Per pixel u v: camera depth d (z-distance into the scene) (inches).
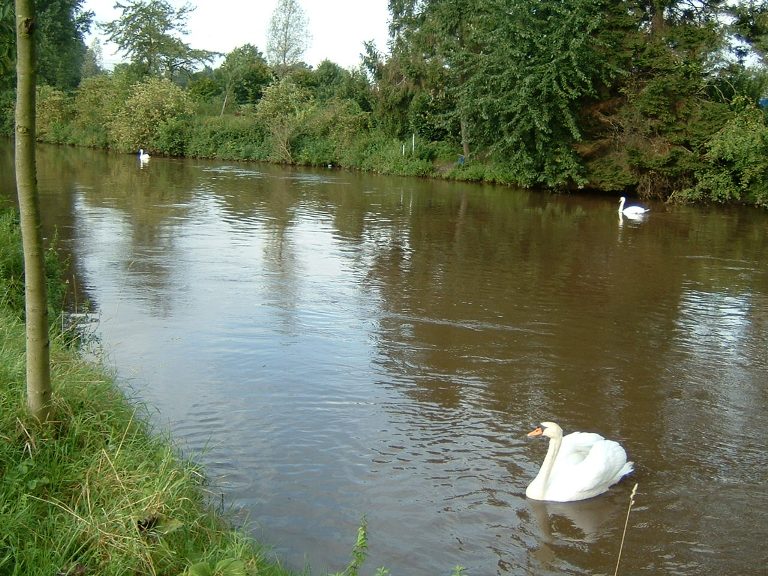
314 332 417.7
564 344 419.8
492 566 213.9
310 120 1866.4
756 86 1262.3
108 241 649.0
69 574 156.3
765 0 1254.9
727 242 794.8
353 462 269.7
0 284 346.3
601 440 268.7
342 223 828.6
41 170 1341.0
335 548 217.2
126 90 2149.4
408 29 1656.0
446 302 498.3
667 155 1186.6
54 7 1768.0
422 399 331.0
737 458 287.6
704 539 232.1
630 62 1257.4
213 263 579.5
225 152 1930.4
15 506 170.1
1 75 230.7
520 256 674.2
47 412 199.5
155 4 2402.8
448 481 260.1
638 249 735.1
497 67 1269.7
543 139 1253.7
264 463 264.7
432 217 914.1
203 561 165.9
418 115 1653.5
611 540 229.5
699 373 381.1
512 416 318.0
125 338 387.2
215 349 379.6
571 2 1220.5
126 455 199.8
